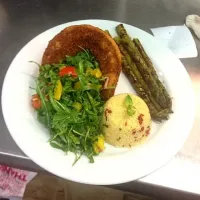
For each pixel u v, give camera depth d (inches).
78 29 11.0
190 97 10.7
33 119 9.9
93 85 10.3
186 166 9.5
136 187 9.2
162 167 9.4
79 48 11.3
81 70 10.6
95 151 9.4
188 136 10.2
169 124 10.1
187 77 11.2
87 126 9.8
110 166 9.1
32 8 13.4
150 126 10.1
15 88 10.4
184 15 13.5
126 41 11.7
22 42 12.4
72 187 12.1
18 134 9.4
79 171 8.9
